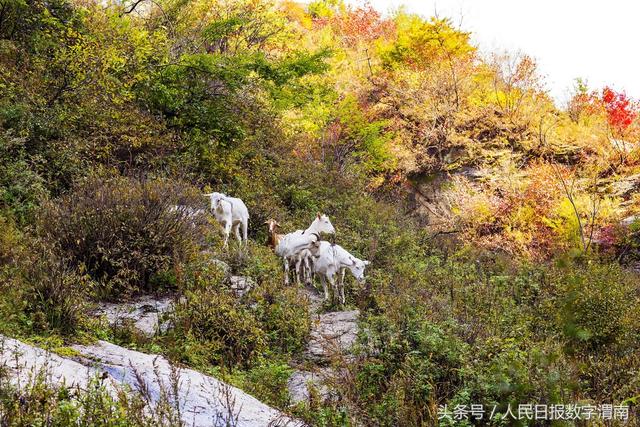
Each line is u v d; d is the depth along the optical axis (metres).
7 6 15.64
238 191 16.53
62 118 13.75
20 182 11.85
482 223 24.12
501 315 11.00
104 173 13.06
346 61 34.16
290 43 29.28
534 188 23.80
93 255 9.97
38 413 4.68
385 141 28.41
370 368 8.09
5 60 14.69
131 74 16.42
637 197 23.58
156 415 5.32
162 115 16.70
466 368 7.87
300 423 6.64
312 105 26.02
